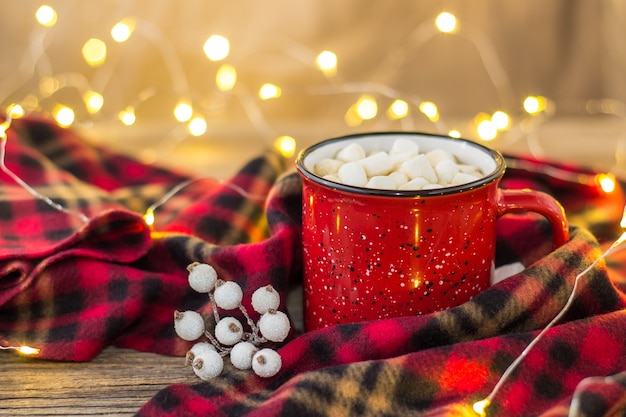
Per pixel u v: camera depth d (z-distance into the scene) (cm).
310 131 82
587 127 82
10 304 47
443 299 44
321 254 44
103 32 90
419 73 91
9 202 54
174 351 47
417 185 43
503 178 60
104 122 59
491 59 90
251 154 75
